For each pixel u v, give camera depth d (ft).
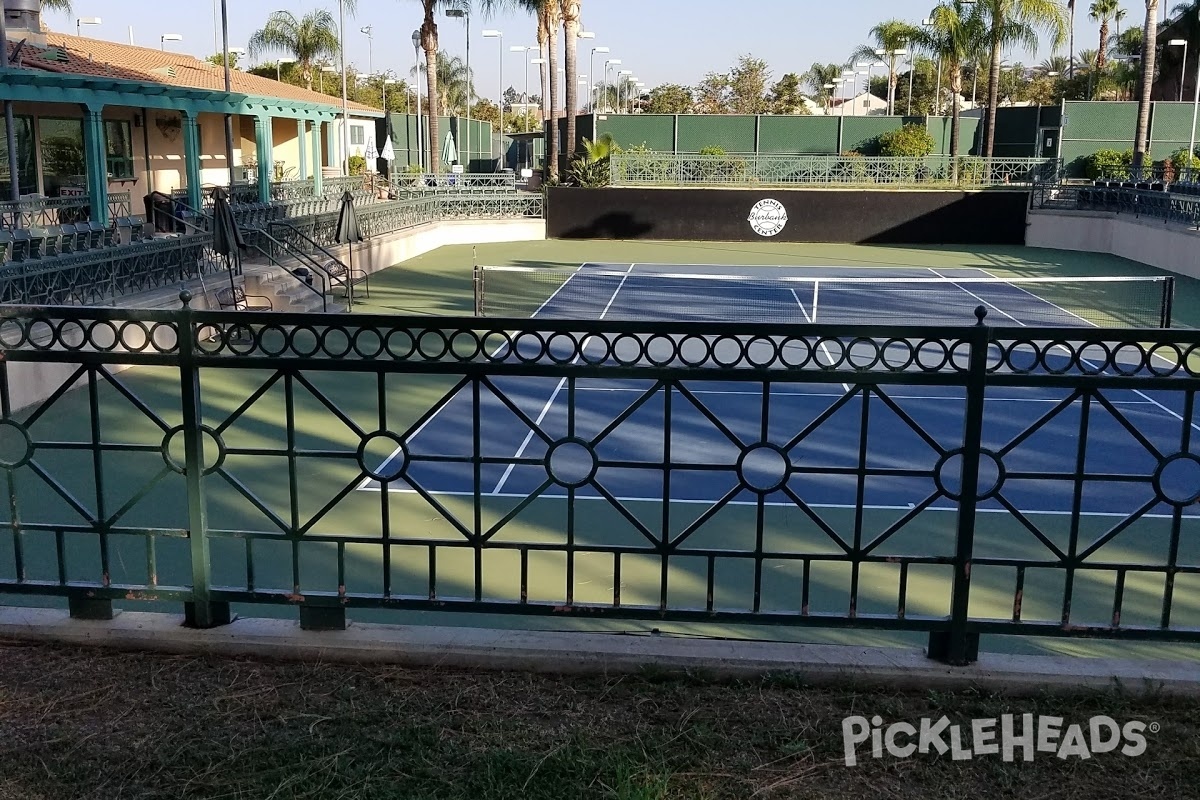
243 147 134.41
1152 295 80.07
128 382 46.37
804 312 71.77
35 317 15.10
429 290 81.10
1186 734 13.74
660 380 14.64
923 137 161.17
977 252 113.70
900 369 14.37
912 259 106.83
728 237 124.16
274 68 219.41
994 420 42.19
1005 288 85.20
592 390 46.96
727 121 166.71
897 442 38.65
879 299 78.64
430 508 30.04
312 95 145.18
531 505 30.45
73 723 13.76
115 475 32.63
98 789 12.34
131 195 99.91
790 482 33.35
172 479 32.27
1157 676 14.87
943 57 149.79
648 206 123.95
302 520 28.55
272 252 74.23
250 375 48.98
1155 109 160.35
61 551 16.17
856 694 14.80
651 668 15.14
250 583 16.02
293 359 15.02
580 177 130.52
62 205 70.95
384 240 94.22
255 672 15.24
